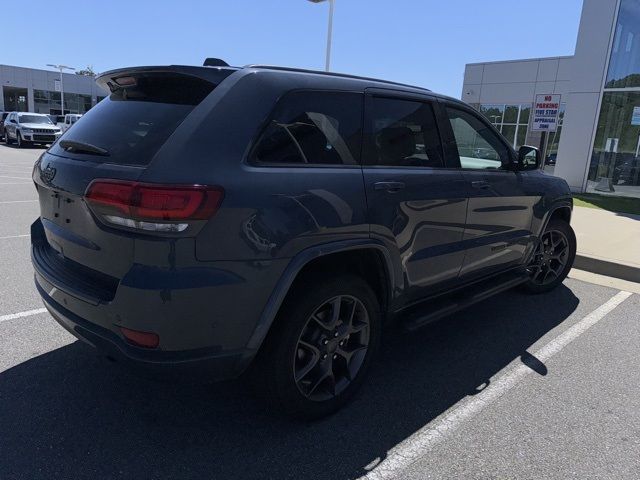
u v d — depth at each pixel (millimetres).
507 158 4359
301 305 2635
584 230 8289
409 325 3338
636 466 2598
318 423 2893
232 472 2455
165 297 2191
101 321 2432
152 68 2658
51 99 62281
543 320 4617
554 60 20609
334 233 2668
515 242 4375
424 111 3492
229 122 2414
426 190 3285
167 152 2277
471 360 3762
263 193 2391
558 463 2605
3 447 2559
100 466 2455
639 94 13383
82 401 3002
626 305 5098
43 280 2842
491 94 22938
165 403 3027
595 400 3234
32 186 12102
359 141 2969
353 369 3064
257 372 2662
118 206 2238
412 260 3260
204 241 2229
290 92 2668
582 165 13891
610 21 12844
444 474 2500
